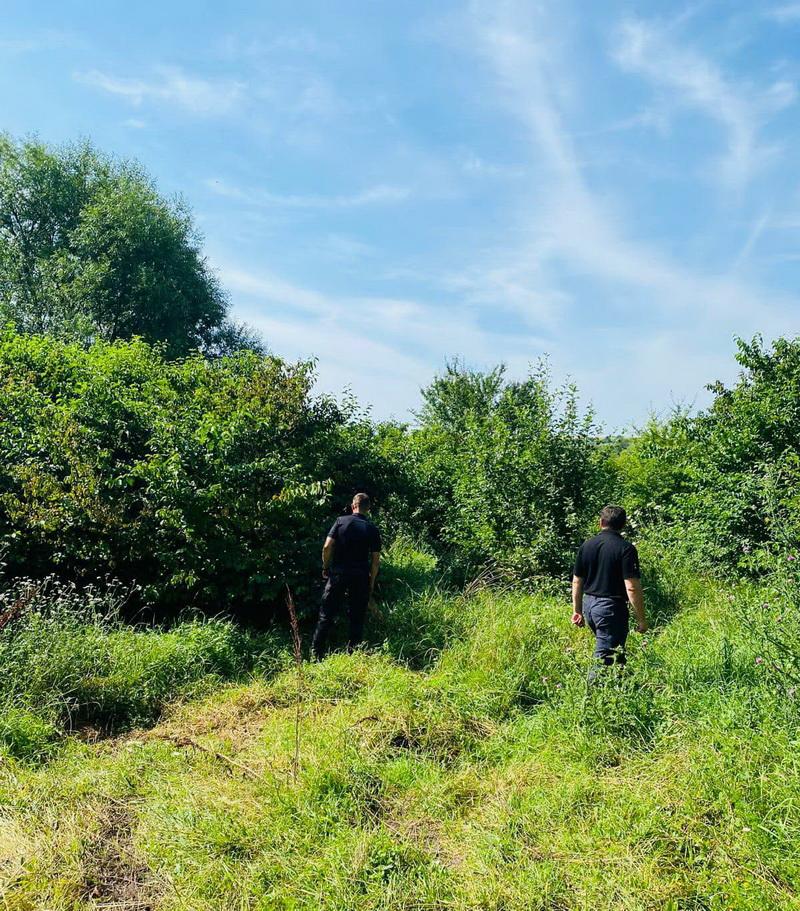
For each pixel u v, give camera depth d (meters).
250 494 7.80
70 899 3.24
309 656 6.86
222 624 6.98
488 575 8.98
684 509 9.84
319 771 4.16
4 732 4.49
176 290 29.95
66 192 30.66
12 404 8.27
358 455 10.59
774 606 5.70
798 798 3.56
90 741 4.88
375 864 3.46
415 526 11.55
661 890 3.15
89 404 8.34
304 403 9.10
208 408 8.54
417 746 4.77
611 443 9.66
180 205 32.78
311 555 7.90
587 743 4.48
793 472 7.79
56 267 28.44
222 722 5.19
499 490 9.41
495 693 5.51
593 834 3.62
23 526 7.33
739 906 3.02
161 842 3.60
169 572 7.56
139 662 5.73
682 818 3.58
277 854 3.50
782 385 9.43
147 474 7.46
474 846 3.60
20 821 3.74
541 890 3.22
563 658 5.89
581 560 5.74
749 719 4.43
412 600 7.97
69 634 5.75
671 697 4.91
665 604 8.24
